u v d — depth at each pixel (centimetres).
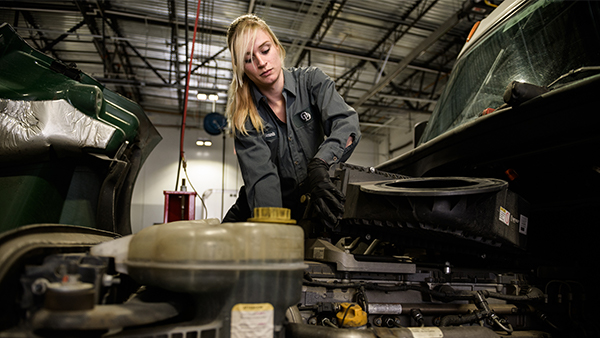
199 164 1228
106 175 119
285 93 155
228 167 1244
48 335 56
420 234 118
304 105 159
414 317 107
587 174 126
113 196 122
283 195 168
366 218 111
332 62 944
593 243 142
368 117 1284
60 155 110
